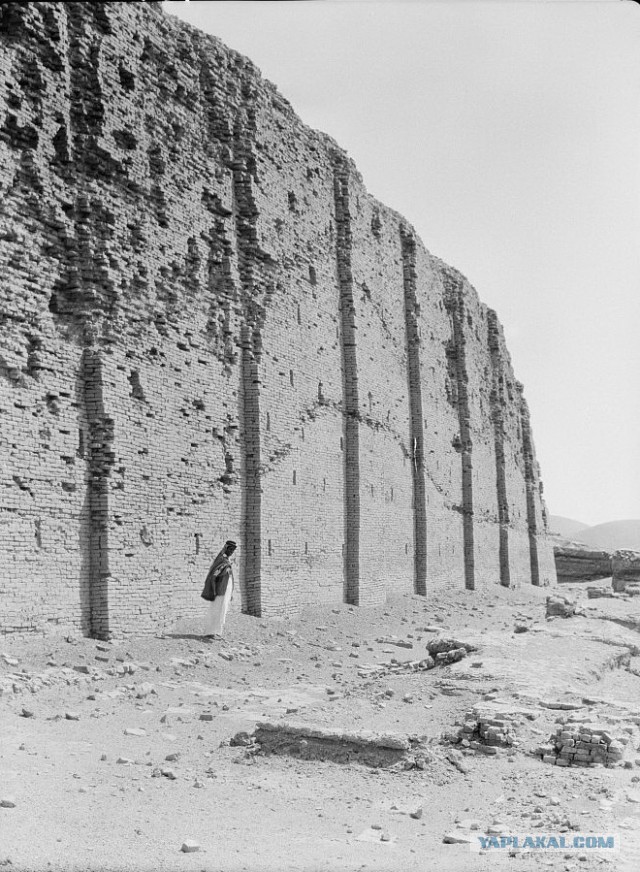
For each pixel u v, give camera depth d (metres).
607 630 21.56
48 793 9.23
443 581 40.19
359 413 31.73
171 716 13.67
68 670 15.88
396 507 35.78
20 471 17.03
